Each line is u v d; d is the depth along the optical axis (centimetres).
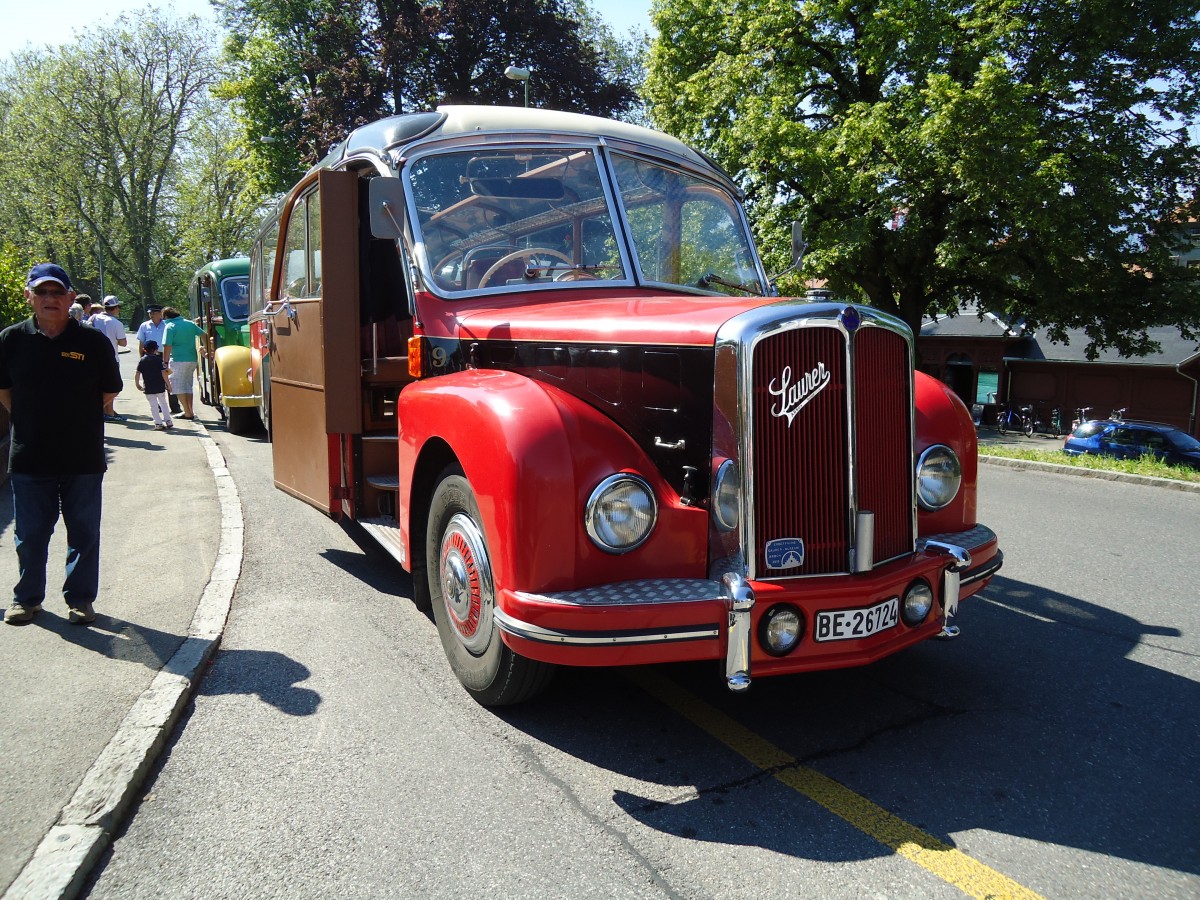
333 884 247
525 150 460
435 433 367
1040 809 291
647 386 331
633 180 475
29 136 4578
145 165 4700
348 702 364
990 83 1941
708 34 2562
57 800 276
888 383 334
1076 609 507
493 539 314
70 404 420
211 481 807
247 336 1296
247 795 293
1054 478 1033
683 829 277
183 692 358
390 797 293
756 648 302
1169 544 671
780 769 316
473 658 360
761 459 304
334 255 464
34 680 367
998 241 2284
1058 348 3762
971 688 391
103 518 662
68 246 4912
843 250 2131
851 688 389
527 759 320
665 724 351
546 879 250
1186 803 296
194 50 4578
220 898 241
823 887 249
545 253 459
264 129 3441
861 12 2278
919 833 276
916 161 2036
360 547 608
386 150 454
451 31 2941
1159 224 2248
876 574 320
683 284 475
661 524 313
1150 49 2105
